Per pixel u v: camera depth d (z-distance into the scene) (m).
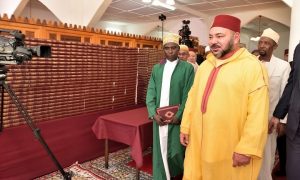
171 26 10.15
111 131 2.77
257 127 1.42
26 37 2.40
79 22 6.25
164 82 2.35
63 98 2.82
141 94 3.82
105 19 10.09
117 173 2.78
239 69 1.50
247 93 1.47
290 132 1.51
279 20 7.71
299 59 1.54
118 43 4.00
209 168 1.54
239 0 6.94
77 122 2.94
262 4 7.32
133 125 2.55
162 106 2.35
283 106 1.66
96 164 3.00
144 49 3.77
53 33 3.02
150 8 8.07
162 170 2.34
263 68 1.50
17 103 1.98
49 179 2.59
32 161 2.55
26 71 2.46
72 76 2.87
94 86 3.13
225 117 1.50
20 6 6.78
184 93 2.32
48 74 2.64
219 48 1.52
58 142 2.77
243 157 1.43
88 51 2.99
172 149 2.32
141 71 3.77
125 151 3.43
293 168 1.50
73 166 2.89
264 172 2.15
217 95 1.52
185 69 2.33
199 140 1.61
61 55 2.72
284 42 11.58
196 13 8.45
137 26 11.12
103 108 3.29
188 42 4.83
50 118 2.73
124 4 7.54
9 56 1.78
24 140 2.48
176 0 7.29
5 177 2.35
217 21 1.53
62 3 6.32
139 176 2.65
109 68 3.29
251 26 10.71
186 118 1.80
